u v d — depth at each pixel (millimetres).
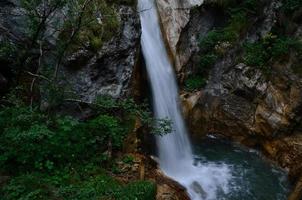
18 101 7562
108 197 6586
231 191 9289
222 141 11719
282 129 10633
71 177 6863
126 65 8898
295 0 11648
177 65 11805
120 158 7816
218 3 12391
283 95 10773
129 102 8406
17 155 6766
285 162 10367
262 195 9227
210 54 12250
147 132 9102
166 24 11758
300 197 8648
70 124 7516
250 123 11375
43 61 8047
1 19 7793
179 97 11594
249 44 12180
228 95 11906
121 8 9133
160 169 8891
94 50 8328
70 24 8070
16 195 6145
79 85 8195
